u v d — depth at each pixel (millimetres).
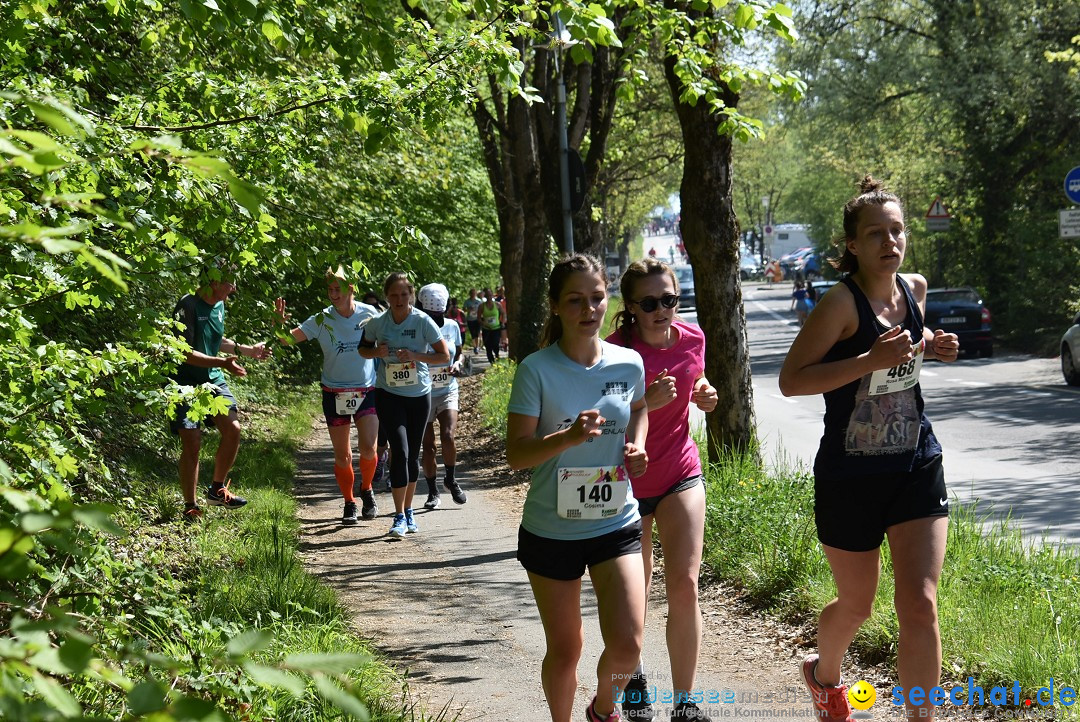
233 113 6852
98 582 4309
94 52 7531
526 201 21172
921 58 33406
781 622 6668
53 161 1722
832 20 34625
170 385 5344
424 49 7730
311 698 4668
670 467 5094
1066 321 30062
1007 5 31391
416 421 10430
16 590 3574
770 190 94625
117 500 6617
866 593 4617
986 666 5309
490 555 9250
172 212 5555
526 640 6719
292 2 6285
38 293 4734
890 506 4438
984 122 33219
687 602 4957
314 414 22172
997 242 34094
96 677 1661
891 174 42312
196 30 7109
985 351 29109
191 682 3584
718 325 10000
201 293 5934
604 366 4516
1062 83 30641
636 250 112312
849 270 4715
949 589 6359
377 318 10344
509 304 24766
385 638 6809
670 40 9438
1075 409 17984
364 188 14820
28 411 4539
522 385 4422
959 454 14148
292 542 9453
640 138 38969
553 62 16016
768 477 9359
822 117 36156
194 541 8539
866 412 4410
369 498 11086
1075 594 6195
